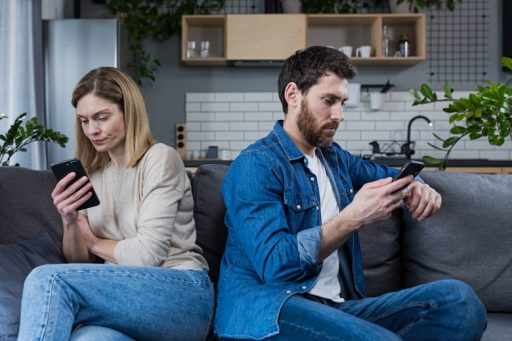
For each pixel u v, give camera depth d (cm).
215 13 610
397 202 163
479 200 212
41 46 519
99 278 158
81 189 181
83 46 530
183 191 195
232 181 174
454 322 158
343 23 594
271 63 583
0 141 466
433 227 212
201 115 607
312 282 165
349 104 576
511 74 595
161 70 607
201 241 208
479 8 597
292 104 184
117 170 197
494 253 209
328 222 163
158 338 168
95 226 196
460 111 222
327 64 177
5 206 203
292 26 559
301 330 152
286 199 174
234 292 169
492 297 208
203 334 180
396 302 167
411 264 215
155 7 596
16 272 177
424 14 560
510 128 229
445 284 162
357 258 189
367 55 566
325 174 192
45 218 205
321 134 180
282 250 158
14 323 162
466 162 511
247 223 165
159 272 171
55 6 574
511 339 179
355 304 176
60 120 529
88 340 145
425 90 243
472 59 598
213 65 602
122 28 569
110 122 189
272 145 182
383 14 562
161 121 609
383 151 595
